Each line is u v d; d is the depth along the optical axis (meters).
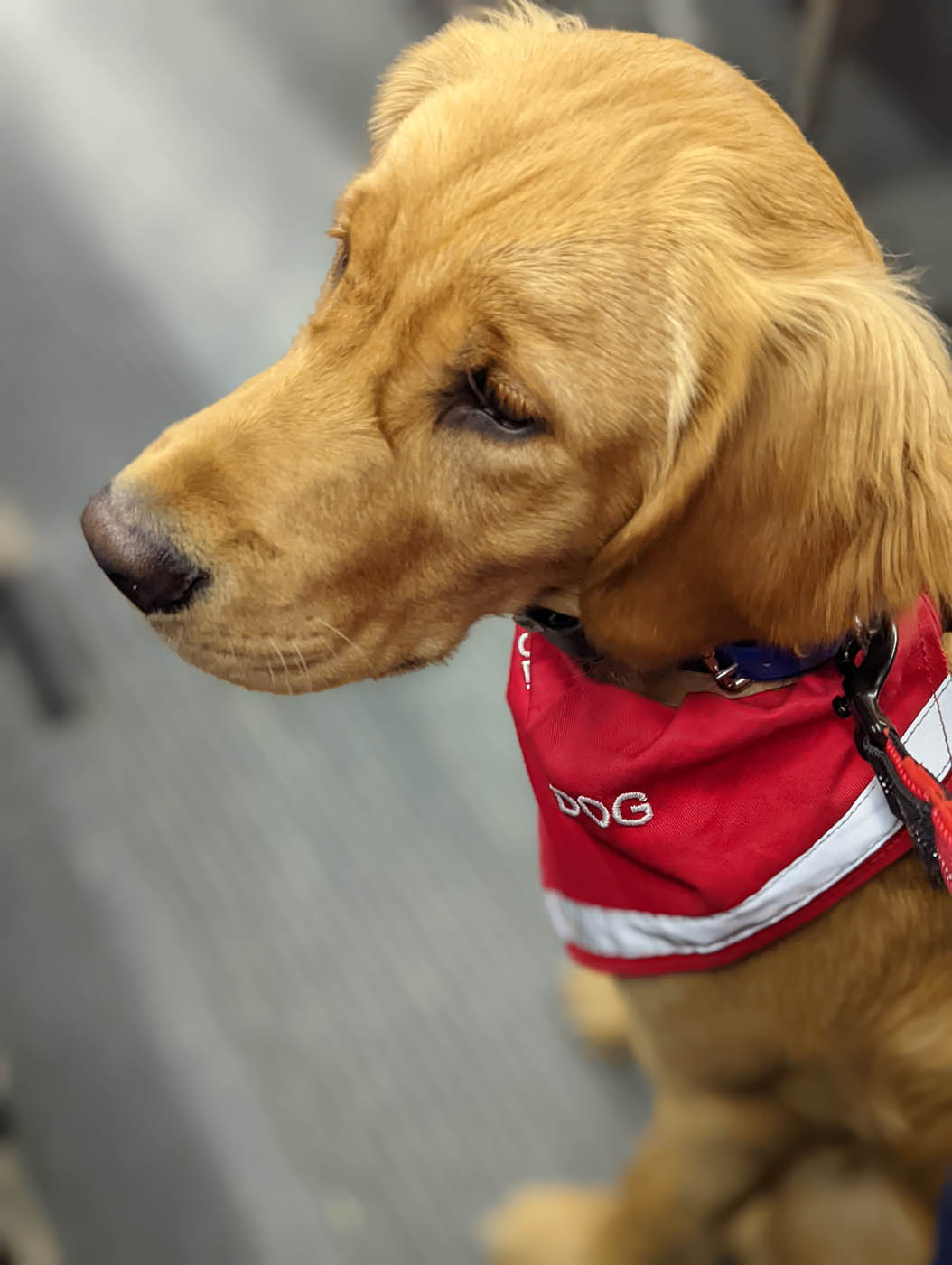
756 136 0.46
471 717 0.90
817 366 0.45
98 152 1.43
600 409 0.44
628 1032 0.69
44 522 1.06
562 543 0.47
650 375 0.44
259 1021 0.79
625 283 0.44
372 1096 0.76
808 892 0.48
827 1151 0.65
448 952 0.80
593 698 0.50
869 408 0.45
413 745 0.89
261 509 0.47
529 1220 0.70
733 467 0.45
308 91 1.43
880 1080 0.55
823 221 0.46
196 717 0.93
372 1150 0.74
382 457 0.47
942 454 0.46
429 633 0.51
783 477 0.45
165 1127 0.76
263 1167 0.74
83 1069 0.78
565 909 0.55
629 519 0.47
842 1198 0.65
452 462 0.46
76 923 0.84
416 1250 0.71
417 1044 0.77
